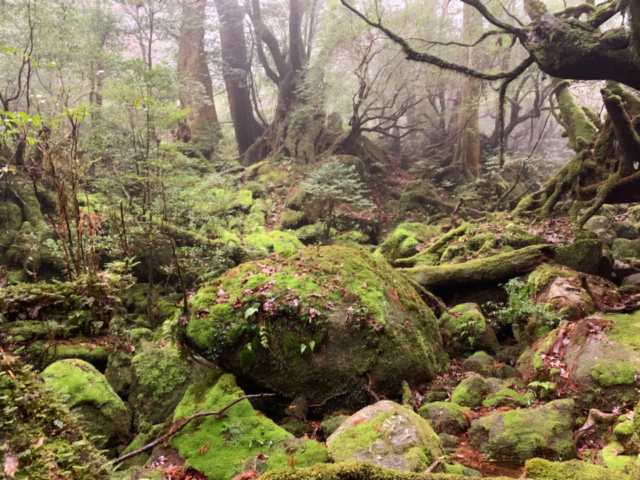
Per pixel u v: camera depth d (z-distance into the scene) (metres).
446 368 4.84
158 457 2.97
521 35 6.13
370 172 15.65
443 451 2.83
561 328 4.41
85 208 6.73
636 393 3.31
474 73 6.75
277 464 2.55
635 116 7.34
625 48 5.22
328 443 2.77
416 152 21.41
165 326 3.83
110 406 3.79
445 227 10.61
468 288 6.58
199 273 7.86
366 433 2.63
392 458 2.41
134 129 7.67
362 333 3.89
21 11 8.91
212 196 9.27
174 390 4.27
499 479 1.94
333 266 4.49
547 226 7.97
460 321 5.43
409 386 4.10
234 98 18.92
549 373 3.95
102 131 8.59
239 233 10.26
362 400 3.83
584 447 3.02
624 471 2.33
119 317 4.88
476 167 15.76
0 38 9.36
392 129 22.58
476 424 3.24
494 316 6.05
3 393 1.32
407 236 9.51
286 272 4.23
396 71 17.34
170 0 15.59
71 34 9.84
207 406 3.23
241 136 19.22
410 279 6.02
